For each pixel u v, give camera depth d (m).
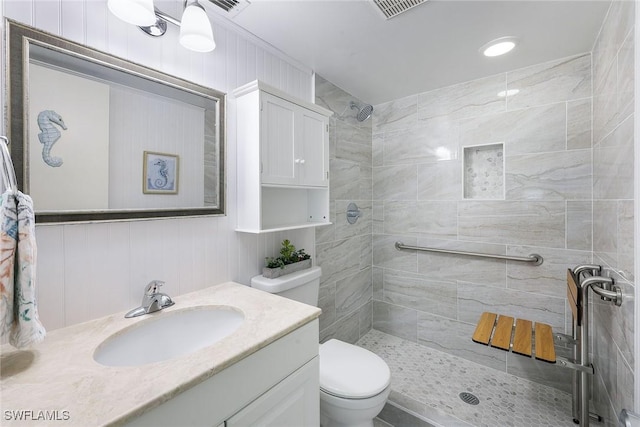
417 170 2.26
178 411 0.64
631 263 0.93
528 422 1.47
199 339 1.07
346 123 2.19
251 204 1.33
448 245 2.12
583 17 1.30
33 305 0.72
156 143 1.10
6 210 0.68
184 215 1.18
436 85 2.08
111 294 1.00
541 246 1.77
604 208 1.34
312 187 1.62
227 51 1.36
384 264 2.45
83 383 0.63
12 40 0.79
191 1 1.16
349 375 1.26
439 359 2.06
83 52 0.92
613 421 1.14
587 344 1.29
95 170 0.95
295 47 1.57
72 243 0.91
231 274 1.39
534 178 1.78
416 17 1.31
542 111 1.75
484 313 1.82
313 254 1.89
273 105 1.37
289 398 0.93
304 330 0.98
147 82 1.08
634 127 0.89
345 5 1.23
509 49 1.57
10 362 0.71
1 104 0.79
